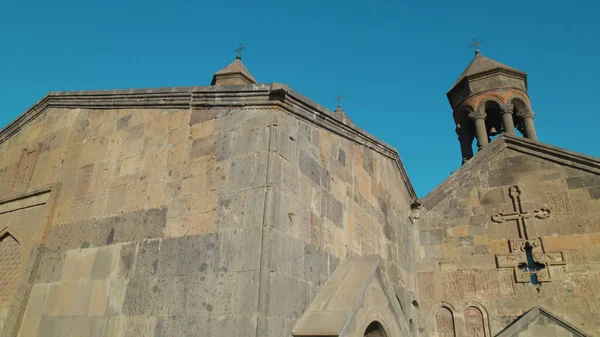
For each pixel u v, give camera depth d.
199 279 4.94
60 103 8.66
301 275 5.16
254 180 5.19
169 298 5.04
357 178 7.59
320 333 4.52
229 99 6.01
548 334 8.08
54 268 6.56
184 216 5.50
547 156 10.17
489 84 15.59
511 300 9.20
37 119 9.16
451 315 9.55
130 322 5.21
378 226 8.12
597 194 9.35
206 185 5.55
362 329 5.12
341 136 7.30
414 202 10.54
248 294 4.51
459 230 10.27
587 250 8.97
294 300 4.89
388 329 5.91
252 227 4.88
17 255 7.48
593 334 8.32
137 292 5.35
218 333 4.48
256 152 5.39
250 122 5.69
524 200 9.97
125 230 6.00
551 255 9.19
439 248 10.26
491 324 9.15
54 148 8.16
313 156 6.21
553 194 9.76
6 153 9.34
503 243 9.78
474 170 10.73
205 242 5.13
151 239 5.64
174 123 6.46
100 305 5.63
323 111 6.44
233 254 4.84
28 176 8.30
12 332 6.28
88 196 6.86
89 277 6.00
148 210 5.92
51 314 6.14
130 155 6.69
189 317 4.77
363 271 5.80
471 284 9.66
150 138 6.61
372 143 8.36
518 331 8.25
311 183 5.96
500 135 10.88
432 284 9.95
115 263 5.82
